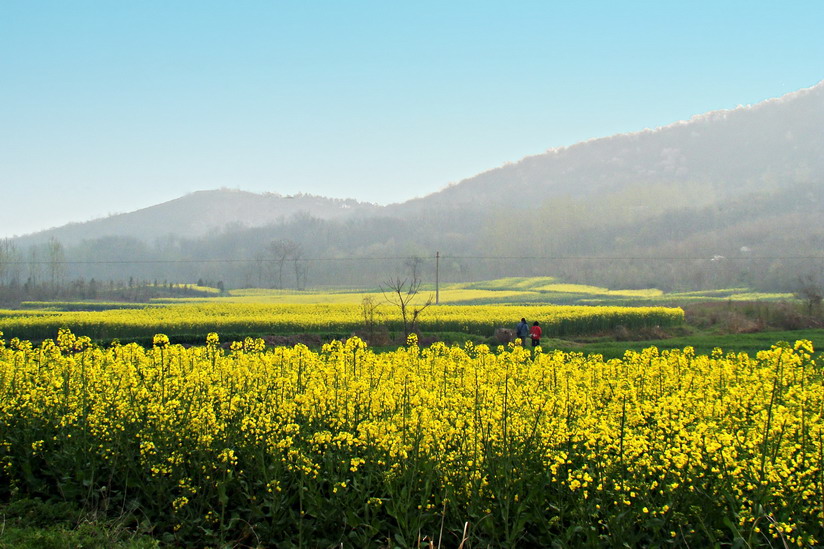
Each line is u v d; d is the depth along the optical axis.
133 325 48.41
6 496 10.95
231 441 10.46
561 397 10.93
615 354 35.22
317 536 9.41
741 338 45.50
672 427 9.23
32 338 48.00
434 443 9.52
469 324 48.97
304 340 40.94
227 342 39.12
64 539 8.89
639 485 8.40
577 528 8.16
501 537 8.93
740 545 7.61
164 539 9.46
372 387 12.66
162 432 10.54
